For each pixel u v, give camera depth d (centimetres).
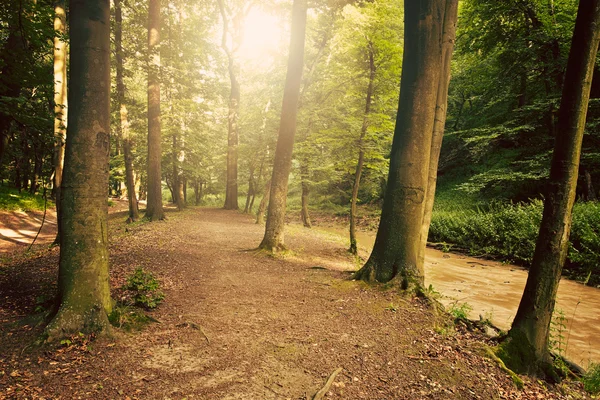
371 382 363
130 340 418
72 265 422
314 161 1912
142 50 1345
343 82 1537
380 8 1077
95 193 433
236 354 406
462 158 2662
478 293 928
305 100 1841
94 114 426
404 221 659
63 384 322
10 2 682
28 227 1814
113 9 1598
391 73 1148
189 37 2289
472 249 1559
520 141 2150
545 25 1670
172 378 348
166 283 683
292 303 596
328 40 1753
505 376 401
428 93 647
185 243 1138
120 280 669
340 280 725
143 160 2705
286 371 376
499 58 2005
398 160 666
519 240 1356
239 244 1177
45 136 853
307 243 1340
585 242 1119
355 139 1192
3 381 317
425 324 518
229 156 2739
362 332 483
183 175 2897
